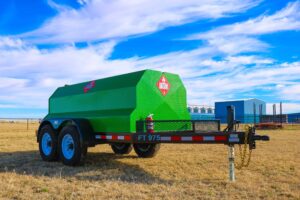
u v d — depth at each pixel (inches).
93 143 338.3
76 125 338.3
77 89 391.9
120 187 239.0
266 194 218.4
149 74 321.7
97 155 421.4
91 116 349.1
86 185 247.9
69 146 349.7
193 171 302.0
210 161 358.6
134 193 220.4
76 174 295.4
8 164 356.8
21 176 283.3
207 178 272.2
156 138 286.2
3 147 529.0
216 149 469.7
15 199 211.3
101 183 255.3
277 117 1694.1
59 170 317.1
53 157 371.2
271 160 358.0
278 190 229.6
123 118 308.0
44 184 252.1
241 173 287.7
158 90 327.0
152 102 320.8
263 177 272.5
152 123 299.3
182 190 229.5
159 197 211.6
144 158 390.0
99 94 349.7
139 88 311.1
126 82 324.2
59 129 369.7
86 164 350.9
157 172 300.8
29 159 396.2
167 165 338.3
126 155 419.8
